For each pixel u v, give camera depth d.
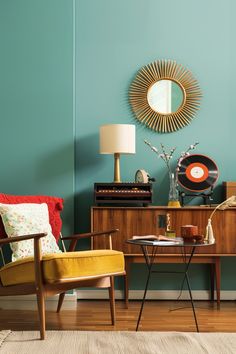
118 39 5.61
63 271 4.04
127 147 5.28
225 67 5.63
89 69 5.59
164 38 5.62
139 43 5.61
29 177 5.32
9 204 4.84
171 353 3.57
